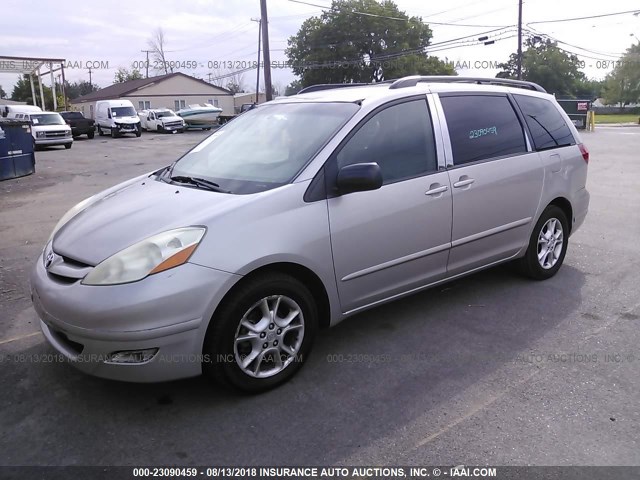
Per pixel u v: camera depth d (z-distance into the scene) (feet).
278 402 10.43
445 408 10.18
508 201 14.73
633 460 8.71
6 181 44.73
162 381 9.67
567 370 11.50
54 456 8.94
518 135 15.40
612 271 17.71
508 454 8.89
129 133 121.70
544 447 9.05
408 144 12.81
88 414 10.09
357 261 11.70
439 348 12.49
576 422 9.71
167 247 9.60
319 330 12.50
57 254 10.62
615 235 22.54
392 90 13.10
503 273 17.35
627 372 11.41
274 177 11.39
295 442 9.26
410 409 10.16
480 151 14.23
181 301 9.36
